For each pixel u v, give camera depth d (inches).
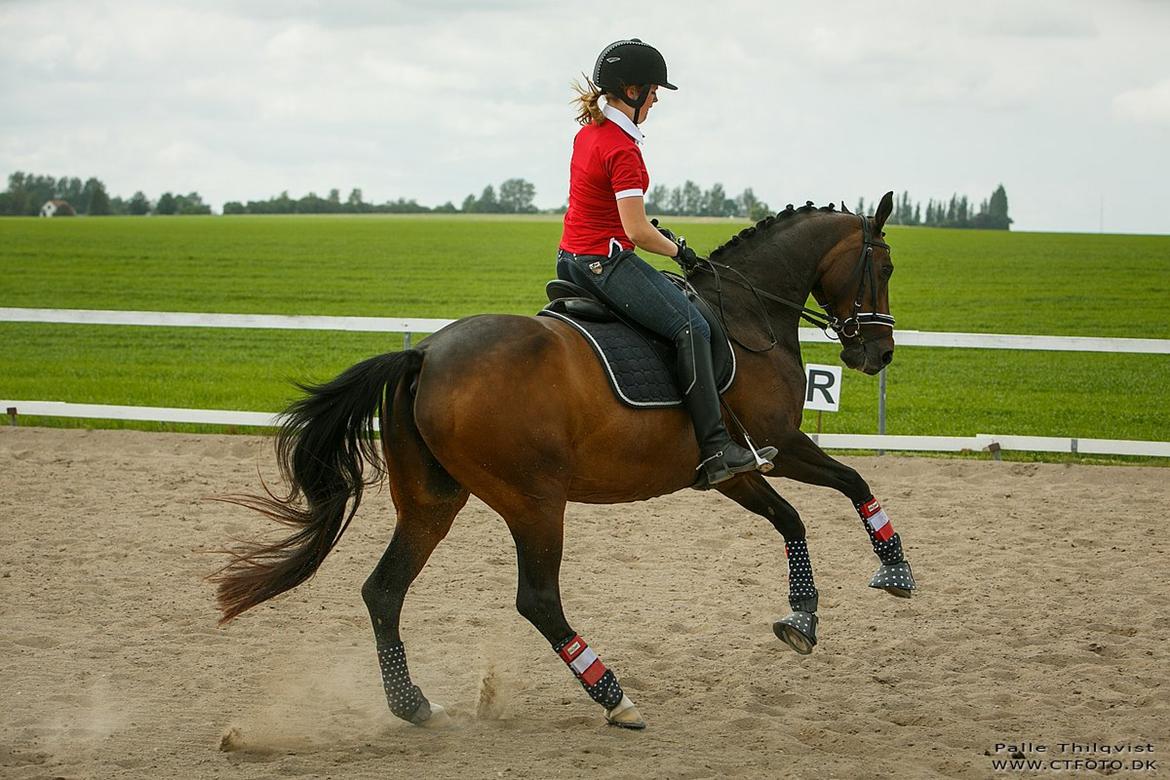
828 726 216.8
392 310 1121.4
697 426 218.4
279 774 189.0
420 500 215.9
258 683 240.5
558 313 224.8
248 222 3580.2
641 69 217.9
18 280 1428.4
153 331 1024.9
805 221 259.4
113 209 6225.4
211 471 460.4
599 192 219.1
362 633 278.8
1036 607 293.7
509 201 6363.2
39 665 245.6
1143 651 257.8
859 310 260.7
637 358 217.5
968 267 1715.1
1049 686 236.7
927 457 497.4
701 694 236.2
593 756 198.5
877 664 255.3
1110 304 1213.1
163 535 361.4
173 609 290.7
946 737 210.8
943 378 785.6
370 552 352.2
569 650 210.4
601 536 372.2
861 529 378.9
